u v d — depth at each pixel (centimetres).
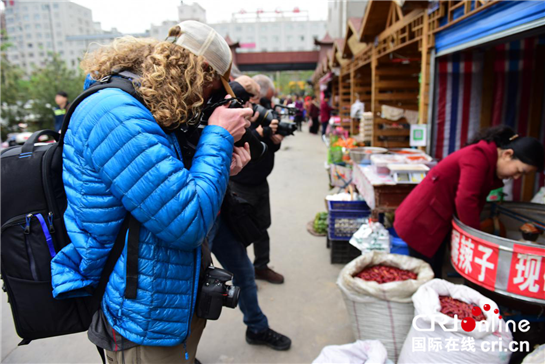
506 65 354
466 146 227
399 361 187
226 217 204
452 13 302
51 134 123
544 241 217
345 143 505
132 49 111
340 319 262
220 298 124
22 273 107
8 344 246
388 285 196
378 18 496
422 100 361
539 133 363
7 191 105
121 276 103
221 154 107
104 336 111
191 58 105
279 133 250
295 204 539
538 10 201
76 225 103
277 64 2684
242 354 230
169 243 100
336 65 1145
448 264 304
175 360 117
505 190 387
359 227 329
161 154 94
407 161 311
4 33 1402
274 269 340
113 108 94
